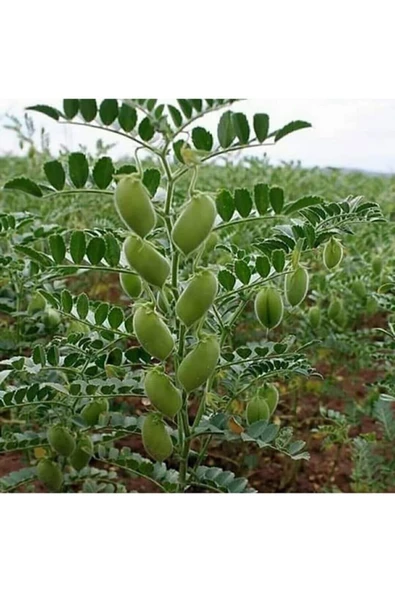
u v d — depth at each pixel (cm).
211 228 141
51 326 239
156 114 141
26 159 481
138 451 303
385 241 372
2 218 226
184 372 152
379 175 559
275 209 162
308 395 353
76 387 172
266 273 168
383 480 260
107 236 167
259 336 336
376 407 263
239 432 174
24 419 256
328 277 319
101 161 153
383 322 411
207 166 485
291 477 282
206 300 145
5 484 197
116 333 180
